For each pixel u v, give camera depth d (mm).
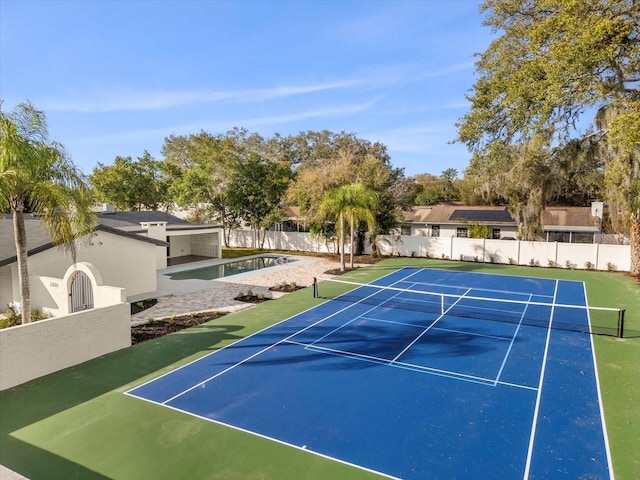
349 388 8312
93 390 8297
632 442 6348
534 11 19797
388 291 18312
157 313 14562
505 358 9977
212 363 9742
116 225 23156
